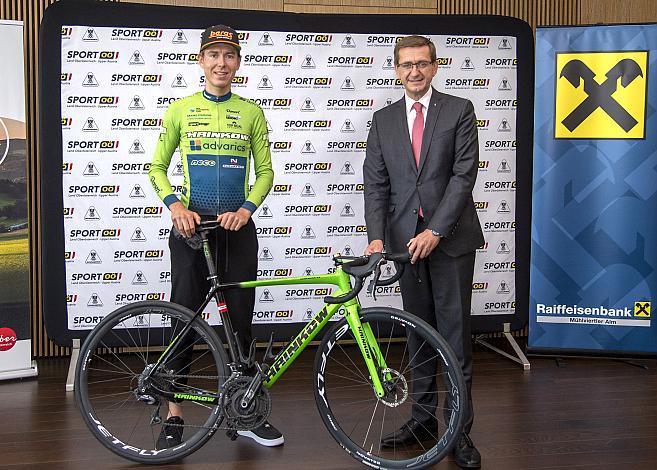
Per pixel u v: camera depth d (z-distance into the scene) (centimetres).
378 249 297
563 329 462
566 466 298
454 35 460
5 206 414
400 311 279
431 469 296
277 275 459
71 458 306
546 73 450
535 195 457
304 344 290
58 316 436
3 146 412
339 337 288
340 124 457
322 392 290
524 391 400
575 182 453
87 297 439
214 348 295
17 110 414
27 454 311
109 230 439
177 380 310
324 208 460
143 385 294
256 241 326
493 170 469
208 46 309
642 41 440
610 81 444
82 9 429
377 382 277
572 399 385
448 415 296
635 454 310
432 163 301
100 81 433
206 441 295
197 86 441
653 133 444
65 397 392
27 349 425
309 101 454
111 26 432
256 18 446
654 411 365
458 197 292
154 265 445
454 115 301
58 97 429
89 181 436
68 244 436
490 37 462
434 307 314
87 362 296
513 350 491
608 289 454
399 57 301
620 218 450
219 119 315
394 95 459
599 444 321
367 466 290
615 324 455
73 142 432
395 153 307
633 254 450
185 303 317
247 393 285
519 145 469
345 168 460
